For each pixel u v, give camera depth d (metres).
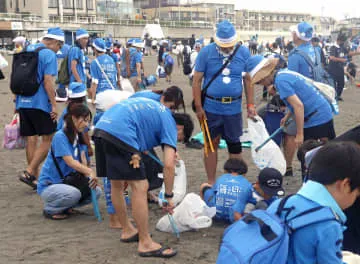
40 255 4.40
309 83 5.67
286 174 7.05
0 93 17.14
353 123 11.53
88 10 76.44
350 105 14.57
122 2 82.81
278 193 4.66
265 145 6.23
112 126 4.08
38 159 6.38
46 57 6.29
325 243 2.21
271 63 6.00
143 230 4.36
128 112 4.11
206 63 5.91
